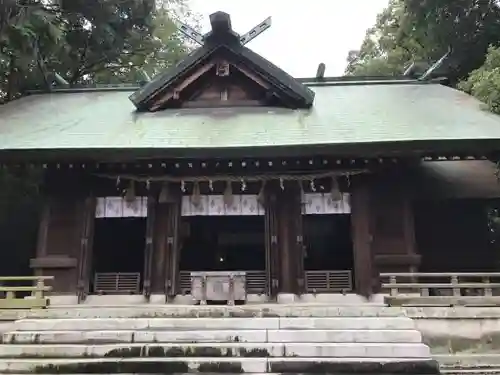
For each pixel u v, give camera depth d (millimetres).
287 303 12805
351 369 8453
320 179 14180
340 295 13328
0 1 16500
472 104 15922
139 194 14438
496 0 20016
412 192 14492
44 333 9516
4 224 20031
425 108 15797
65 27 22781
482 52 21453
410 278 13320
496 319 10914
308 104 16359
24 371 8648
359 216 13820
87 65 27000
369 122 14492
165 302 13344
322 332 9266
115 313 10656
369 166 13766
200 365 8586
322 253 19906
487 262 15773
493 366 10109
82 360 8789
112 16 24141
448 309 11000
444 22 21031
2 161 13031
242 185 14227
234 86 16844
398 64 32469
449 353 10695
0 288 12055
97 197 14562
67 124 15242
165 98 16516
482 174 16203
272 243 13578
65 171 14266
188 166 13633
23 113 16703
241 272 12672
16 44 17125
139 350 8984
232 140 13188
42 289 12172
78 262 13867
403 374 8398
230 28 15695
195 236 20828
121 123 15297
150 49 28828
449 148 12500
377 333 9219
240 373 8492
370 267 13391
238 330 9516
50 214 14266
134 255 19312
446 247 15914
